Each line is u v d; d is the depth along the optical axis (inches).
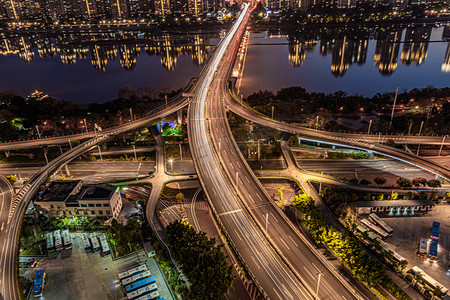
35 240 6953.7
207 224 7377.0
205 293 5216.5
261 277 5457.7
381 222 7066.9
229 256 6397.6
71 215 7613.2
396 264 6043.3
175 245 6072.8
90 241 7003.0
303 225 7337.6
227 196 7377.0
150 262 6476.4
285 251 5984.3
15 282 5516.7
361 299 5083.7
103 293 5861.2
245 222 6643.7
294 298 5093.5
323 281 5413.4
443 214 7490.2
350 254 5915.4
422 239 6658.5
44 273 6190.9
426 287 5644.7
